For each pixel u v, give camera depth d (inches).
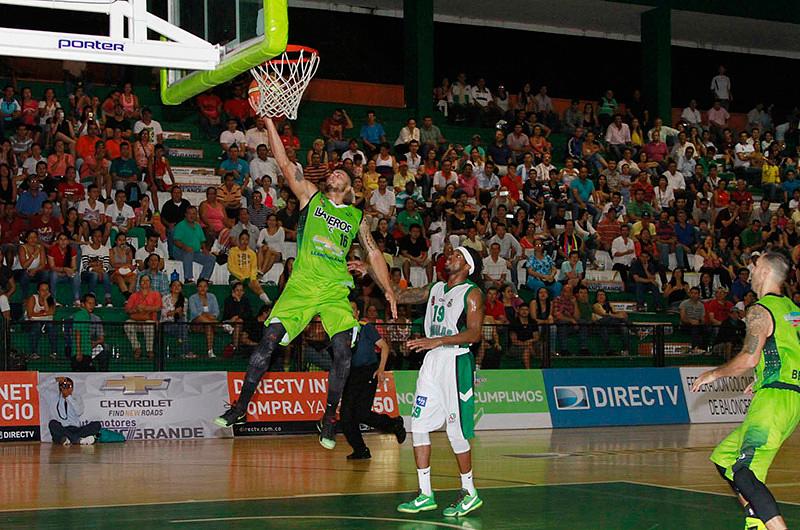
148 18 296.8
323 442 312.0
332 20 1003.3
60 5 286.5
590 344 730.2
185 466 438.9
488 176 829.8
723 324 769.6
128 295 647.8
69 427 549.3
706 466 453.4
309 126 877.2
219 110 810.8
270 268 706.8
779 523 241.9
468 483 315.3
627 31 1111.0
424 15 921.5
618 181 887.1
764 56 1184.2
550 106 974.4
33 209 661.3
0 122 697.6
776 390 248.4
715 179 948.0
